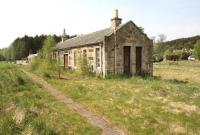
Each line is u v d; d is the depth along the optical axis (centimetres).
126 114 1113
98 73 2561
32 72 3134
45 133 755
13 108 1004
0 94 1416
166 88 1739
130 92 1595
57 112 1123
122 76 2434
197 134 883
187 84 2077
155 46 8131
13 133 725
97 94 1545
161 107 1221
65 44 3747
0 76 2084
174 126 952
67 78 2491
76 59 3069
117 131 926
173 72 3681
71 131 881
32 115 951
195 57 7706
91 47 2692
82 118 1067
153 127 947
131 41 2586
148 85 1872
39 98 1432
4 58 8681
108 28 2875
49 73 2722
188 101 1365
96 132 900
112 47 2480
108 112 1152
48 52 3506
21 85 1783
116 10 2627
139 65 2666
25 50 8962
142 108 1204
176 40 14262
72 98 1498
